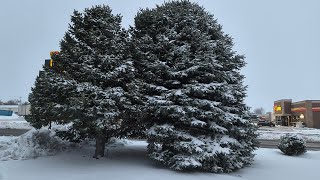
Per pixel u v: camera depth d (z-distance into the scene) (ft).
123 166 39.34
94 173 35.14
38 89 44.86
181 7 46.37
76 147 48.32
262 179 39.70
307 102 191.52
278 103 230.27
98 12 44.52
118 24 44.93
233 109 44.98
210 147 39.60
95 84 39.99
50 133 49.52
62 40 43.86
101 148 44.14
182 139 39.88
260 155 57.67
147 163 42.04
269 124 194.08
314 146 79.10
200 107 41.24
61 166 38.14
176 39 43.75
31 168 36.83
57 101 40.29
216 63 42.91
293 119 213.05
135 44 42.86
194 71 41.19
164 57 43.19
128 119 40.88
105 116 36.65
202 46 43.04
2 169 35.96
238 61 49.34
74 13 44.19
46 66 44.14
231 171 42.39
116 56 40.65
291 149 57.98
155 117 42.22
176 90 40.68
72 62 42.16
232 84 47.34
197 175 37.24
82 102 35.70
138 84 40.42
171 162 38.99
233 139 42.11
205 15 47.55
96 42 41.14
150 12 45.65
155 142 40.45
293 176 41.78
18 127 120.67
